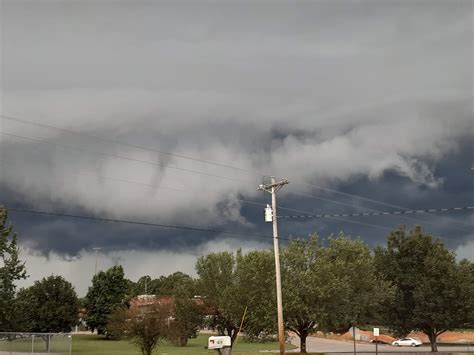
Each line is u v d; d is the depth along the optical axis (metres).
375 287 52.56
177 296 66.19
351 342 93.50
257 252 53.44
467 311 55.75
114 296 109.75
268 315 47.41
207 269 66.56
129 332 45.88
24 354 42.41
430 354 54.66
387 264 62.03
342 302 48.62
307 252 51.25
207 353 56.97
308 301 47.56
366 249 53.91
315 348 74.81
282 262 50.25
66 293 90.88
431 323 57.28
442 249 59.28
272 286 48.25
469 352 55.16
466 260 58.66
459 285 55.94
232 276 65.88
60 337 43.59
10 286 62.62
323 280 47.91
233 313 56.78
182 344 77.12
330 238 53.16
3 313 61.75
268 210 39.66
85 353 55.81
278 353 50.91
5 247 62.84
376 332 43.28
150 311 47.12
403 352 56.78
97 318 106.88
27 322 65.00
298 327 49.81
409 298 60.59
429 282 57.56
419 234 61.81
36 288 89.81
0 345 44.34
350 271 50.53
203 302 66.06
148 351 45.47
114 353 56.03
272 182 40.03
